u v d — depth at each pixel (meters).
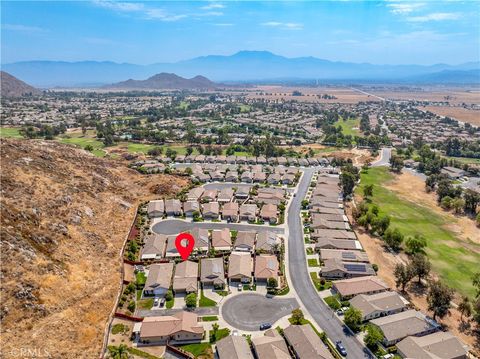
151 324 86.12
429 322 89.56
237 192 182.50
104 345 80.56
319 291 105.25
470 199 167.25
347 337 86.88
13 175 122.56
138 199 166.88
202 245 127.12
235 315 94.00
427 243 137.12
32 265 90.44
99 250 114.50
